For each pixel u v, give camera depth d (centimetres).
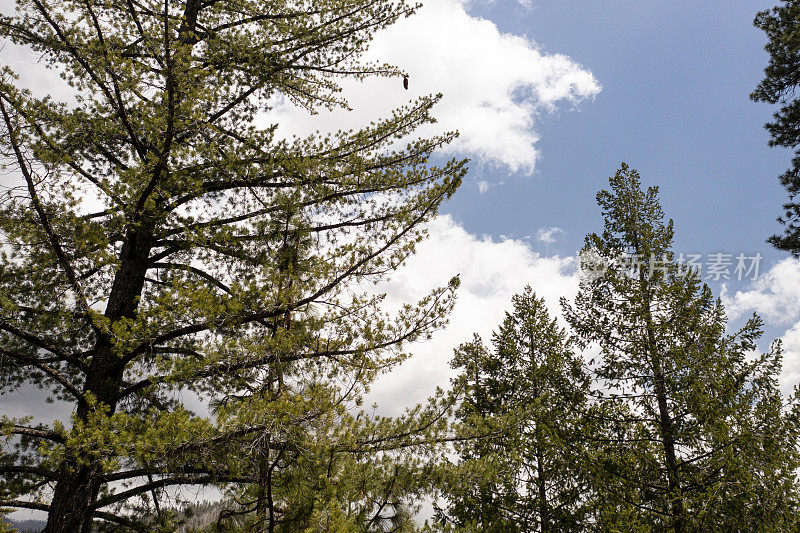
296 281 675
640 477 916
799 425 848
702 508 784
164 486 661
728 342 955
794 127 1612
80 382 927
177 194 802
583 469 955
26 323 768
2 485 683
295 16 1077
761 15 1750
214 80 927
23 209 690
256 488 534
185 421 526
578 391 1138
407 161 1012
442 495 670
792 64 1659
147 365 723
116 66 689
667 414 971
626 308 1048
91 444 530
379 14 1062
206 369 625
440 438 675
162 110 696
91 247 680
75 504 648
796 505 779
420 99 1066
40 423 671
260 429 527
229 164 839
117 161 896
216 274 949
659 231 1112
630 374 1016
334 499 457
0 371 812
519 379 1254
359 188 894
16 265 749
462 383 725
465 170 803
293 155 900
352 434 557
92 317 621
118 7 814
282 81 1030
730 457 816
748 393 917
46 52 817
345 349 679
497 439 854
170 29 711
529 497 1098
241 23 1080
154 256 916
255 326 779
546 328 1309
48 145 683
